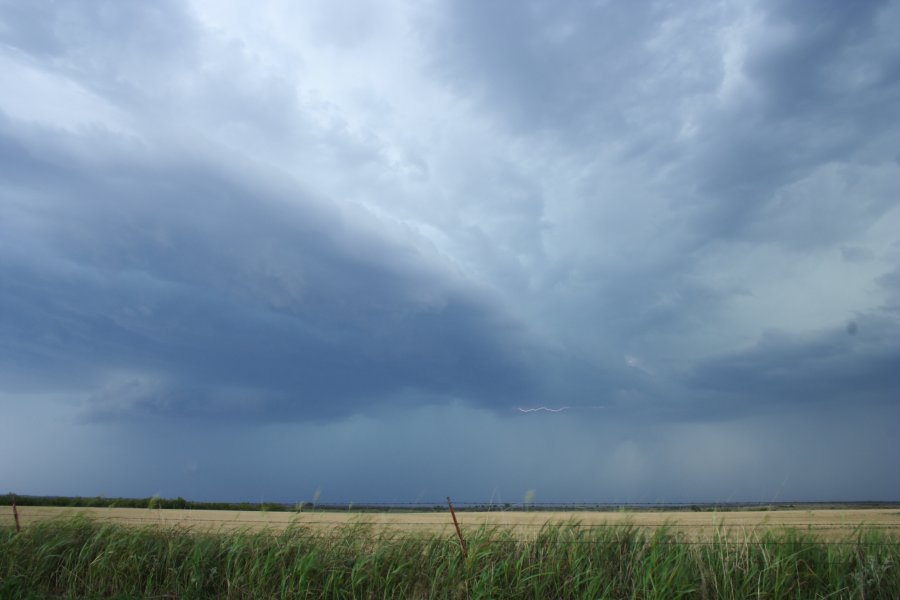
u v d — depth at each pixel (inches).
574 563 435.8
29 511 937.5
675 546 441.1
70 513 607.8
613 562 444.5
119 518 663.1
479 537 465.7
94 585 496.1
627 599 411.8
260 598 454.0
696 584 407.5
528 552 452.1
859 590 387.9
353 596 437.7
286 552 482.9
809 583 411.8
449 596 434.9
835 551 427.2
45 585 506.6
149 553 511.8
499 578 433.4
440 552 467.5
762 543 434.0
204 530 569.6
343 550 486.0
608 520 494.9
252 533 527.8
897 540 440.1
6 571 507.2
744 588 401.7
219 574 487.5
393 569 454.6
